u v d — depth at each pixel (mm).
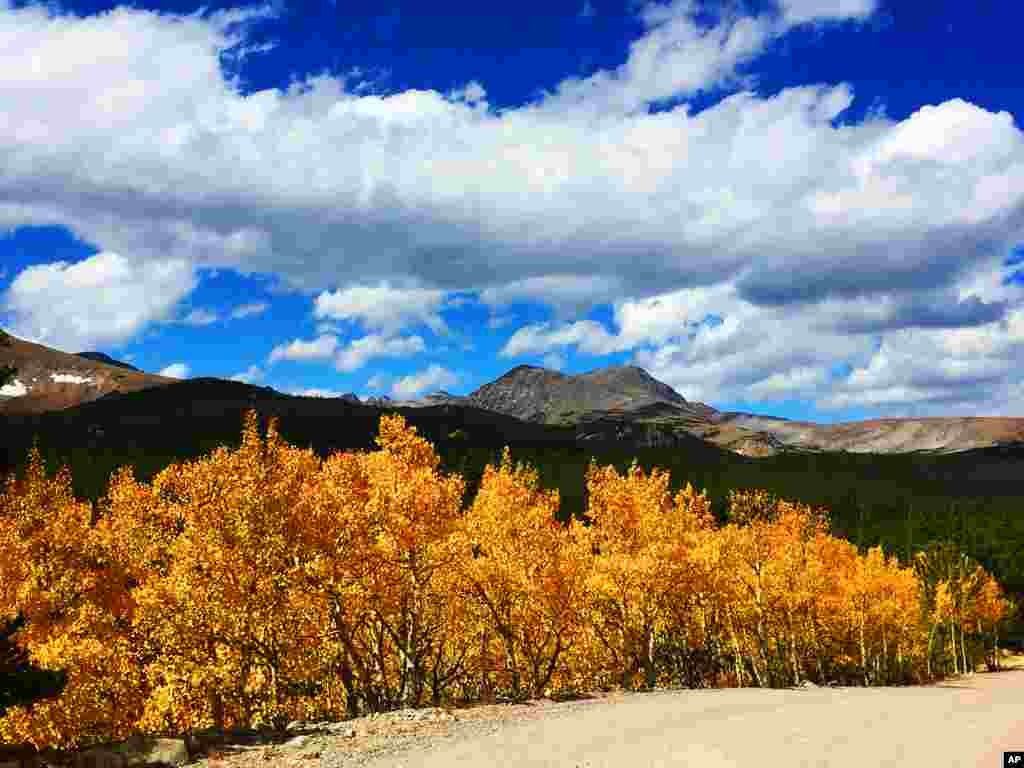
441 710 20344
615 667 42594
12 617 19750
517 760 13609
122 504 28297
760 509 53156
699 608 47219
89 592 22094
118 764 14312
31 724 21484
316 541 23250
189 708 24562
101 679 23234
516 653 34969
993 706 24125
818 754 14188
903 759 13750
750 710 21719
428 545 26531
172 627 23656
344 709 28891
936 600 69125
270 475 24156
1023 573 83000
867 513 134250
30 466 27109
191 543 23219
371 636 28984
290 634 24266
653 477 49062
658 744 15234
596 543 42156
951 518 99062
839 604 54156
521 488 33938
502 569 30391
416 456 28938
